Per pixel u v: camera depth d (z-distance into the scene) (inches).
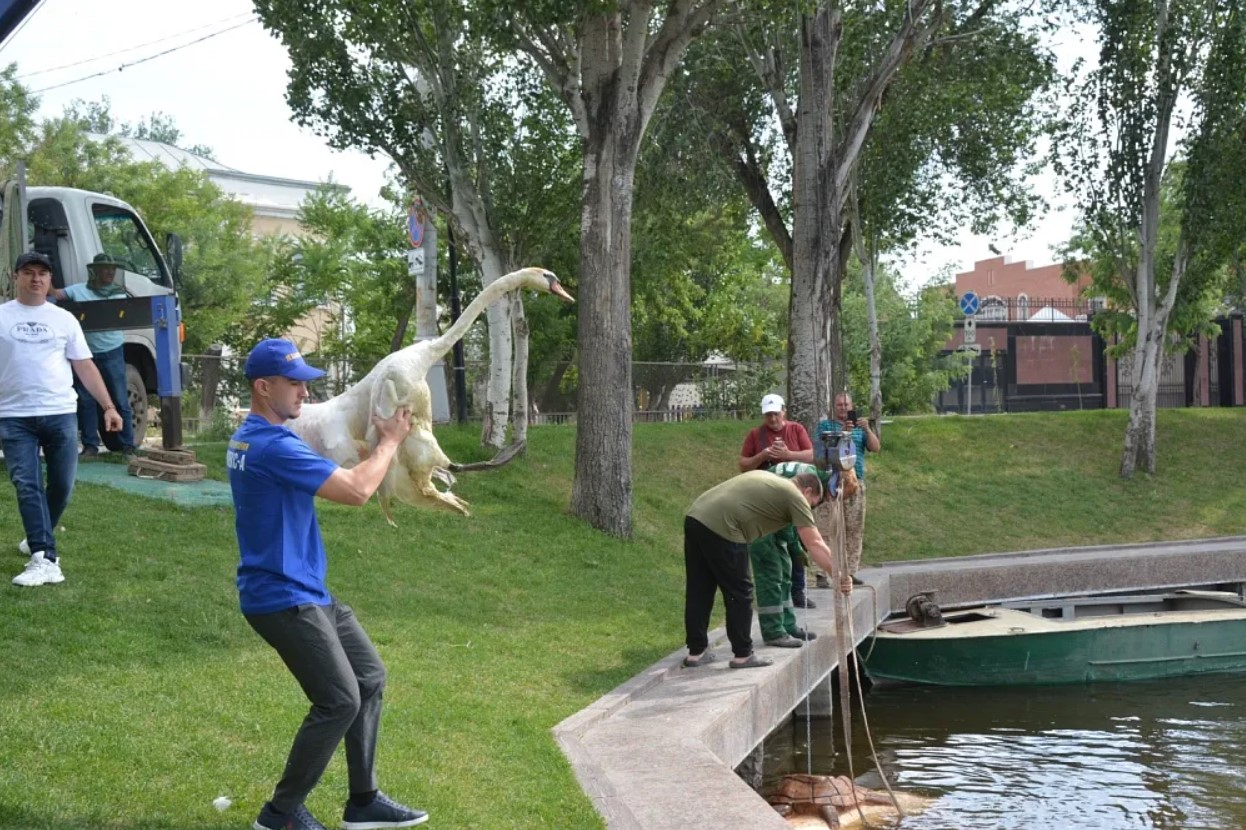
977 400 1678.2
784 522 379.9
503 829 221.6
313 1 677.9
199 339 1275.8
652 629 469.1
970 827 350.0
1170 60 1010.1
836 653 467.2
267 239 1464.1
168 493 470.9
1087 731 482.6
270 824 189.9
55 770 211.6
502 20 609.6
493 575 507.8
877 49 879.7
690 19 625.6
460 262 1146.7
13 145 1283.2
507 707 322.0
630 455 647.1
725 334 1492.4
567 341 1259.2
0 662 271.0
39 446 335.9
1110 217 1035.3
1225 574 733.3
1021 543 862.5
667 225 1005.8
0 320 323.3
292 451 183.9
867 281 1010.1
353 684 188.2
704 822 238.7
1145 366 1022.4
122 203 556.1
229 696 276.2
